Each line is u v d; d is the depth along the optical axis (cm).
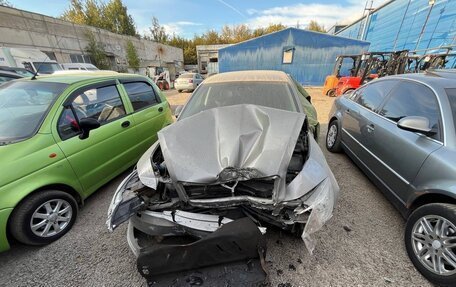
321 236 215
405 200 206
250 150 167
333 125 416
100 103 293
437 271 164
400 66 918
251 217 166
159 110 394
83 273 187
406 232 191
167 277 154
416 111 227
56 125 231
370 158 279
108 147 282
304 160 189
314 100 1052
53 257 204
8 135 214
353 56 1156
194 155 167
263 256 152
